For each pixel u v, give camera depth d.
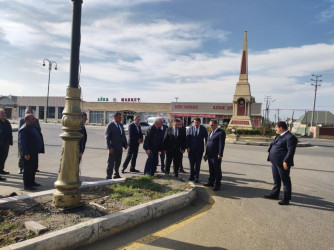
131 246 3.50
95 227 3.57
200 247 3.55
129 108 47.69
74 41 4.21
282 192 6.59
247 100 25.36
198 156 7.43
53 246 3.12
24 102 57.31
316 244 3.75
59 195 4.08
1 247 2.94
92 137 21.64
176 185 6.00
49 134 22.17
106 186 5.61
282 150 5.68
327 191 6.84
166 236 3.85
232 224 4.41
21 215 3.86
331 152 17.58
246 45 25.61
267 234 4.05
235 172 9.18
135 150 8.65
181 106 44.69
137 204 4.54
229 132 24.11
